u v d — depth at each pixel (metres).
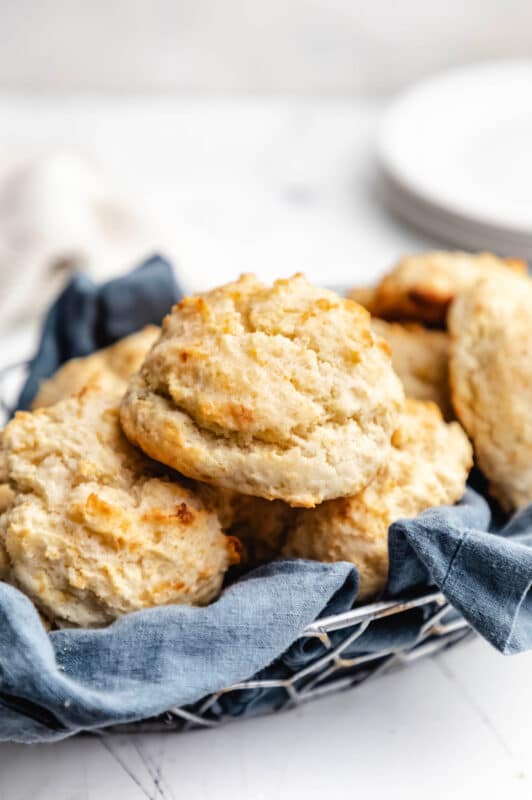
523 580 0.36
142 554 0.36
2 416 0.51
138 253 0.68
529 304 0.44
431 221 0.71
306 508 0.39
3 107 0.92
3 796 0.37
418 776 0.38
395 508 0.39
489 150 0.78
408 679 0.40
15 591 0.35
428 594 0.38
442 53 0.96
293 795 0.37
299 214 0.76
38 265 0.64
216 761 0.38
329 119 0.91
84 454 0.38
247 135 0.88
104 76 0.96
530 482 0.41
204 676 0.35
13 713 0.35
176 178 0.81
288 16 0.94
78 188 0.71
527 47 0.95
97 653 0.35
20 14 0.92
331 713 0.39
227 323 0.38
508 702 0.40
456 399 0.42
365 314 0.39
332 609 0.37
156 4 0.92
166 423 0.37
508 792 0.37
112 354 0.46
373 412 0.38
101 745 0.39
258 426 0.36
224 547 0.38
